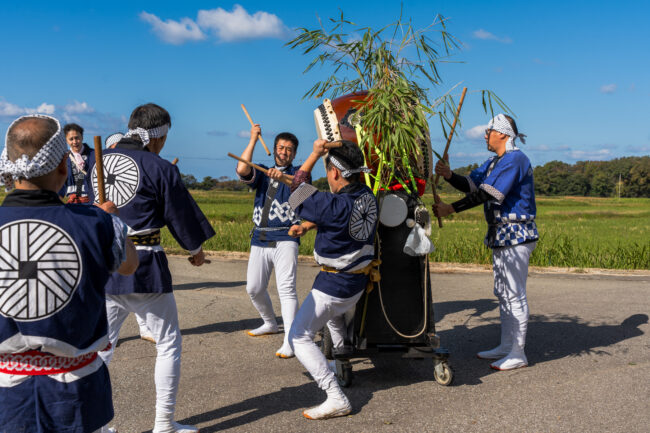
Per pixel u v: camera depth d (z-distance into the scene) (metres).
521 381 4.16
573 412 3.56
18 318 1.75
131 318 5.96
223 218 32.03
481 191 4.34
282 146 4.98
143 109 3.28
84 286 1.84
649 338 5.35
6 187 1.94
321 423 3.40
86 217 1.90
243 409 3.62
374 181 4.04
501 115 4.49
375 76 4.23
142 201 3.08
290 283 4.86
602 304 6.84
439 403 3.73
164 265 3.15
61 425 1.84
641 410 3.59
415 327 4.09
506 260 4.50
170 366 3.12
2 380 1.81
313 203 3.40
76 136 5.45
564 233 23.78
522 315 4.48
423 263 4.07
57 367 1.84
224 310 6.41
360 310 4.02
